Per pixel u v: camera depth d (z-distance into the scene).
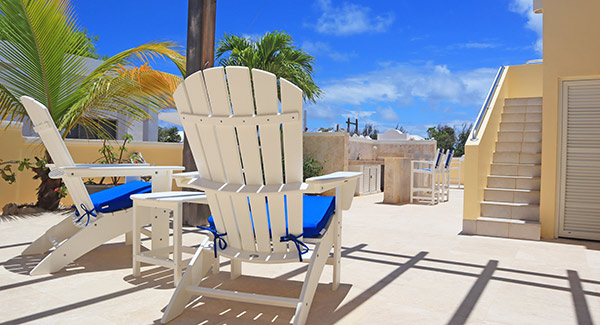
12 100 5.61
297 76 9.48
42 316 2.21
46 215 5.85
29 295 2.53
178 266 2.69
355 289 2.77
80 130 10.53
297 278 3.00
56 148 3.11
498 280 3.01
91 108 6.10
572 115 4.88
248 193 2.17
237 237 2.37
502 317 2.30
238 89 2.09
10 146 6.54
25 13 5.12
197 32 5.04
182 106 2.29
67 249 3.06
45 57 5.48
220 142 2.20
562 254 3.90
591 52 4.72
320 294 2.65
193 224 5.07
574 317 2.31
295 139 2.09
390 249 4.01
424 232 5.02
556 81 4.87
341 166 8.72
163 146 8.11
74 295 2.55
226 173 2.27
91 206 3.13
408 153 12.42
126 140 7.56
